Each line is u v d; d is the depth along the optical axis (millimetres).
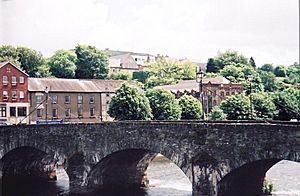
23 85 70000
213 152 29828
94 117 79438
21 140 42281
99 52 103500
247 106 52375
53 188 43719
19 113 69312
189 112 71000
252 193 34531
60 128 39562
